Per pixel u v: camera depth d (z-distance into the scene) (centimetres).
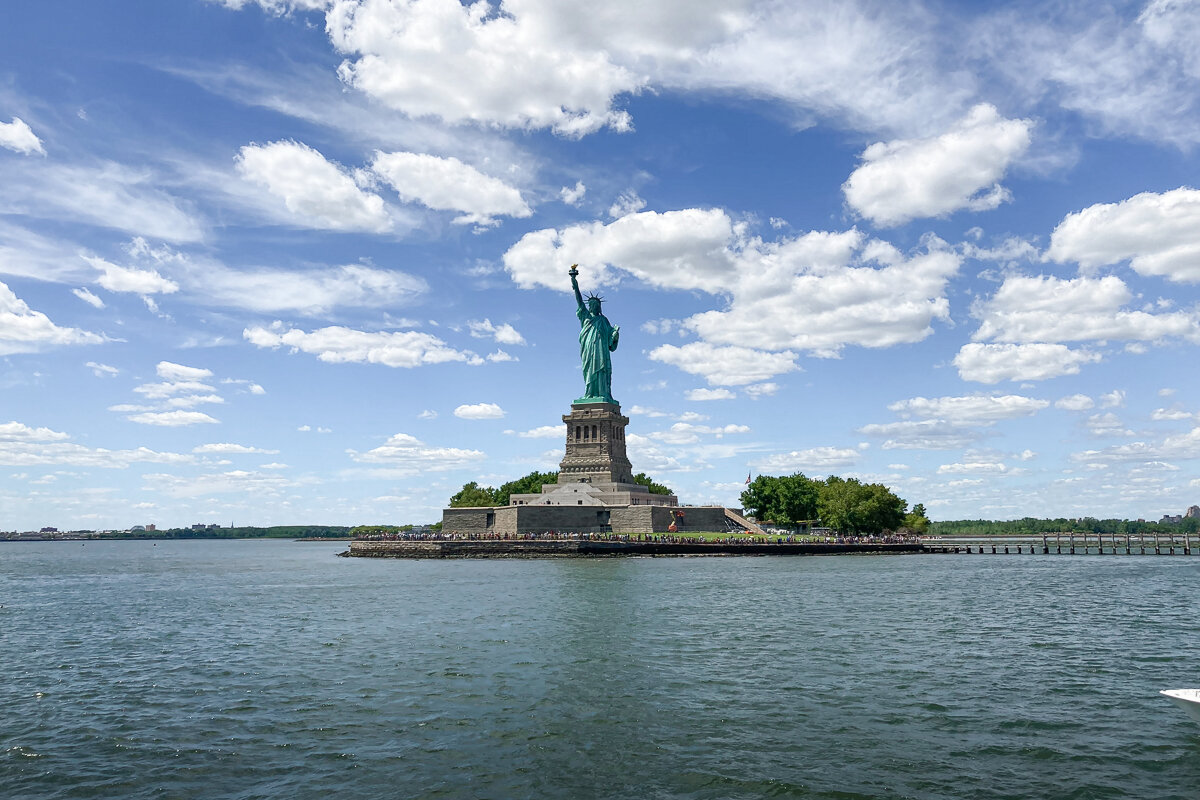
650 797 3148
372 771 3431
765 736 3862
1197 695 3459
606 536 19750
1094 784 3262
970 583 11806
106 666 5672
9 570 19575
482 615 7969
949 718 4147
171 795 3194
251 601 10056
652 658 5684
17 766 3519
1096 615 8019
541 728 3991
